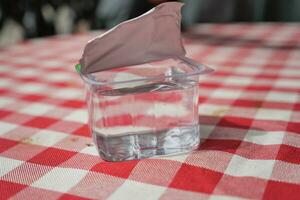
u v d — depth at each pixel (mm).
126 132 286
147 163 265
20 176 260
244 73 528
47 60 645
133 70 284
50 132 342
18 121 374
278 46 683
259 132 317
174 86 278
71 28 1225
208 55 640
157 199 224
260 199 220
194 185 237
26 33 1093
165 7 270
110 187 240
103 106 279
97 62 272
